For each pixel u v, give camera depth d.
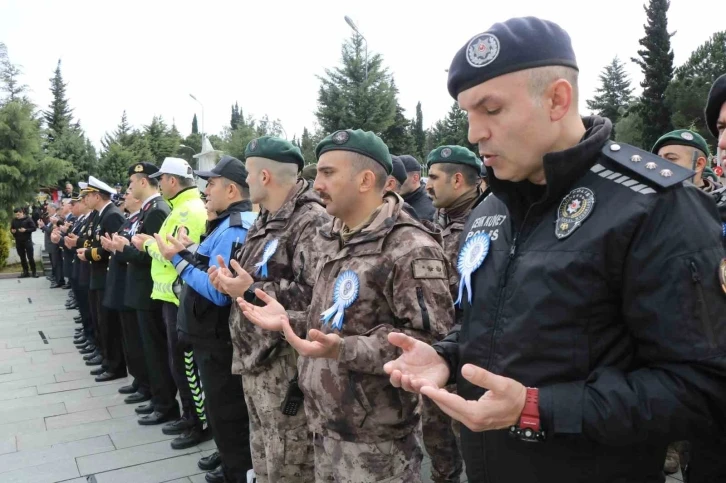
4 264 13.64
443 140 39.59
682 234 0.96
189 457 3.50
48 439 3.79
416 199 4.35
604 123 1.16
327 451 1.87
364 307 1.77
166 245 2.80
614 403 0.96
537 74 1.05
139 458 3.49
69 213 10.14
